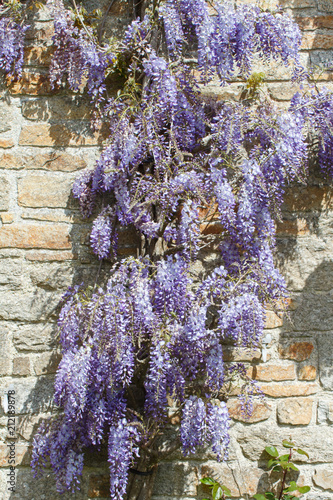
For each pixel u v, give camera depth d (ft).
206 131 8.05
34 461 7.04
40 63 8.41
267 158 7.17
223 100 8.20
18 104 8.32
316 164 8.41
